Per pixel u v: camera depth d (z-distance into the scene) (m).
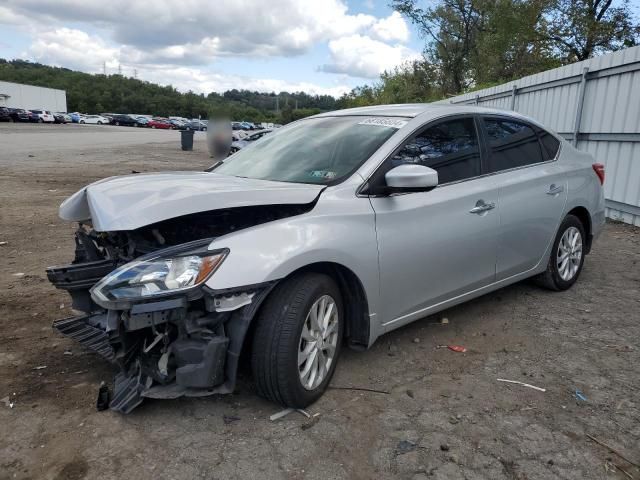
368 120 4.02
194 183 3.27
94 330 3.55
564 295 5.05
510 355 3.81
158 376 2.85
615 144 8.33
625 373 3.56
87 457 2.63
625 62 7.91
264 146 4.36
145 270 2.68
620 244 7.07
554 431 2.90
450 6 30.45
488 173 4.19
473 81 29.66
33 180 13.29
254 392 3.24
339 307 3.25
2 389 3.24
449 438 2.83
